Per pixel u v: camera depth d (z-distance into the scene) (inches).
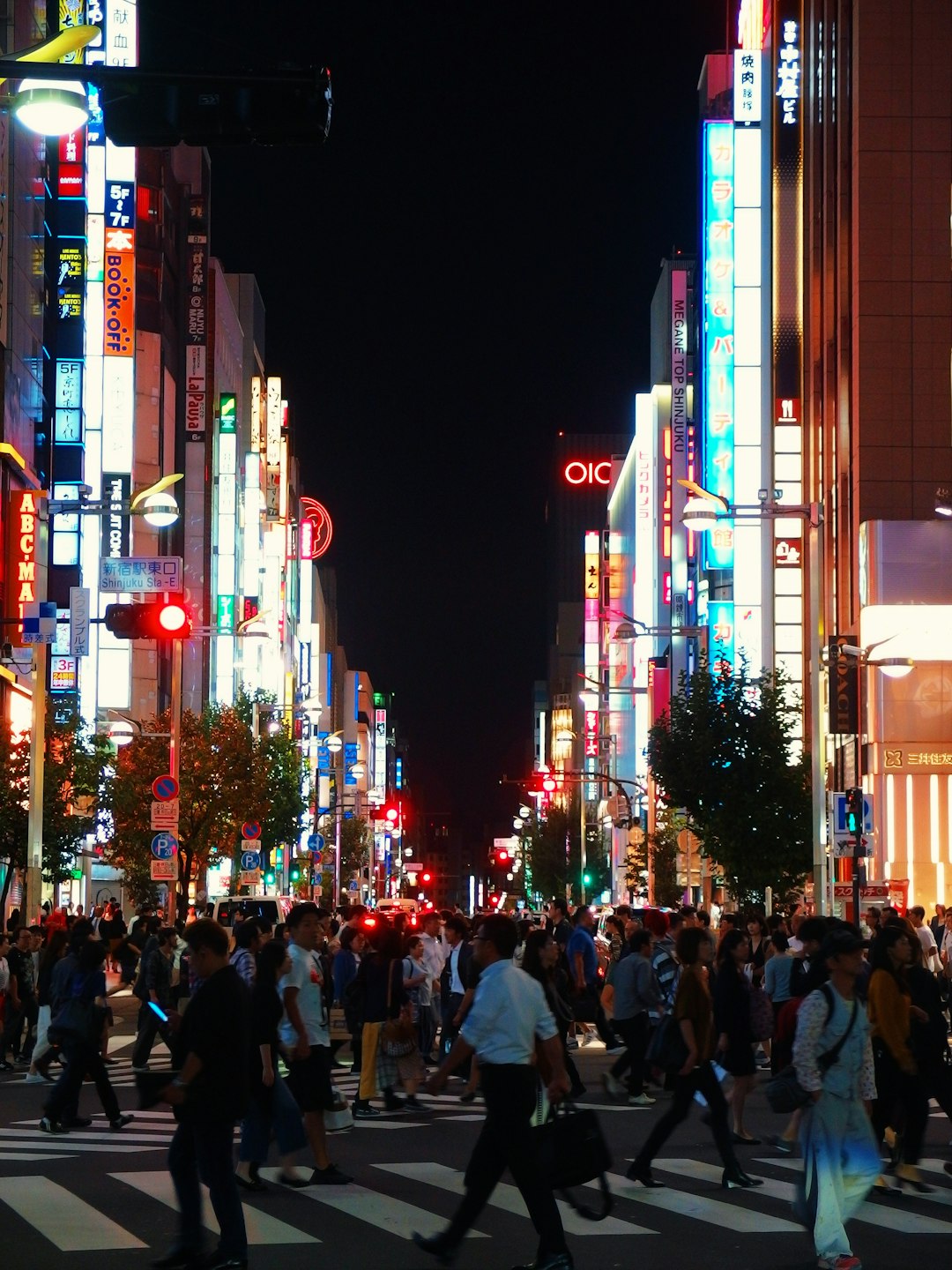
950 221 2669.8
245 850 2362.2
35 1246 476.1
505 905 6742.1
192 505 4025.6
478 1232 508.1
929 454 2635.3
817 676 1517.0
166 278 3848.4
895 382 2647.6
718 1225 524.1
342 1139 739.4
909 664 1557.6
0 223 2364.7
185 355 4045.3
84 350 2864.2
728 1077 748.0
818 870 1488.7
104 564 1455.5
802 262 3068.4
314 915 618.8
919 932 1234.6
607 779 3334.2
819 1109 454.3
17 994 1085.8
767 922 1159.6
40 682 1462.8
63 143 2888.8
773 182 3100.4
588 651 6117.1
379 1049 844.0
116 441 3233.3
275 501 5246.1
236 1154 673.6
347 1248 479.5
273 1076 585.6
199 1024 438.6
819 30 2984.7
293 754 3004.4
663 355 4594.0
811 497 2989.7
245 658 4557.1
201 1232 451.2
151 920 1304.1
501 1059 441.4
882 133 2682.1
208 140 415.5
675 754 1936.5
